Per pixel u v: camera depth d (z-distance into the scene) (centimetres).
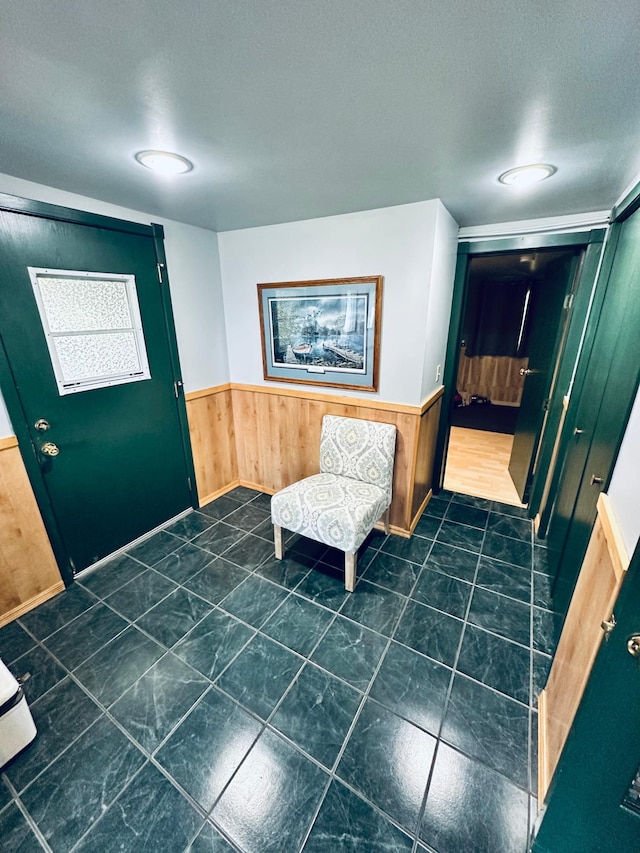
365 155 139
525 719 140
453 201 195
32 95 99
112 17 72
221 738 135
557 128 118
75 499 211
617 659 79
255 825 112
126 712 144
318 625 183
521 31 76
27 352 180
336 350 247
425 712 143
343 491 226
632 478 102
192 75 91
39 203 173
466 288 263
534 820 112
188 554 239
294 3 70
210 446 300
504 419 532
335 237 227
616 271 178
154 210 215
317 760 128
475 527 267
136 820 113
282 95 100
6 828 112
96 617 189
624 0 68
